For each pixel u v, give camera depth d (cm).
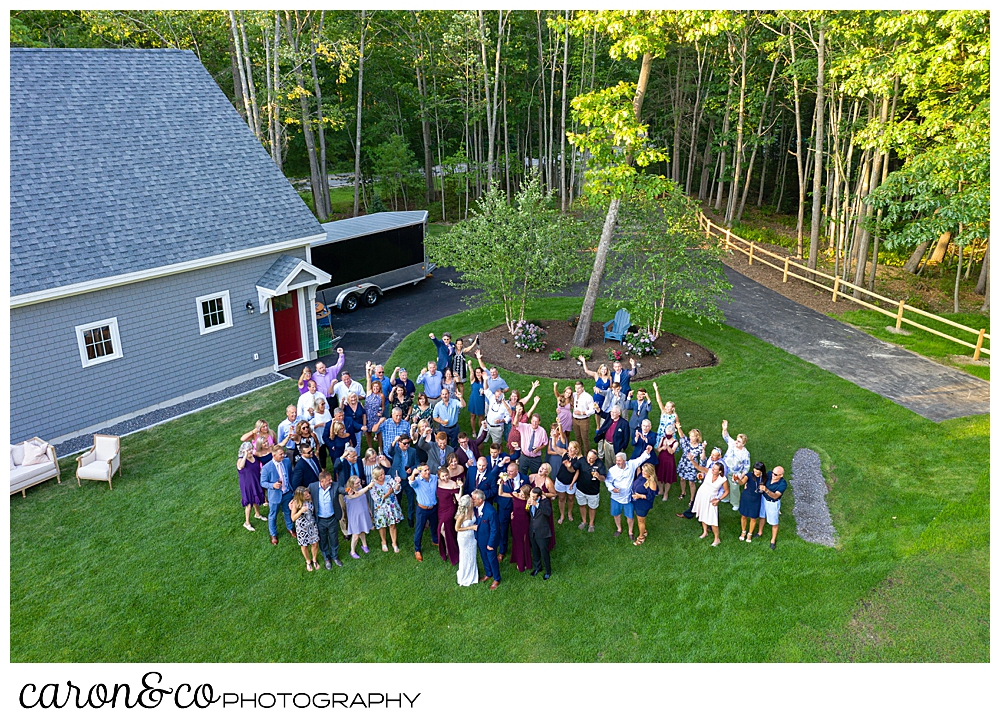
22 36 2958
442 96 4062
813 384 1756
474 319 2261
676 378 1816
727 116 3559
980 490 1281
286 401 1734
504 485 1098
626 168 1703
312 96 3619
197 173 1822
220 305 1781
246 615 1029
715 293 2038
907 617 1012
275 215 1889
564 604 1046
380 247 2459
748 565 1120
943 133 1975
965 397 1669
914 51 1922
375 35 3619
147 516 1253
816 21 2347
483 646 974
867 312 2297
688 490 1320
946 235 2731
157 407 1703
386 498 1119
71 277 1477
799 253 2995
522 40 3875
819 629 996
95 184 1638
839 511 1255
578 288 2570
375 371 1481
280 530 1210
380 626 1009
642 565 1123
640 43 1608
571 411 1398
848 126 2697
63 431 1545
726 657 954
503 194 2045
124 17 2869
